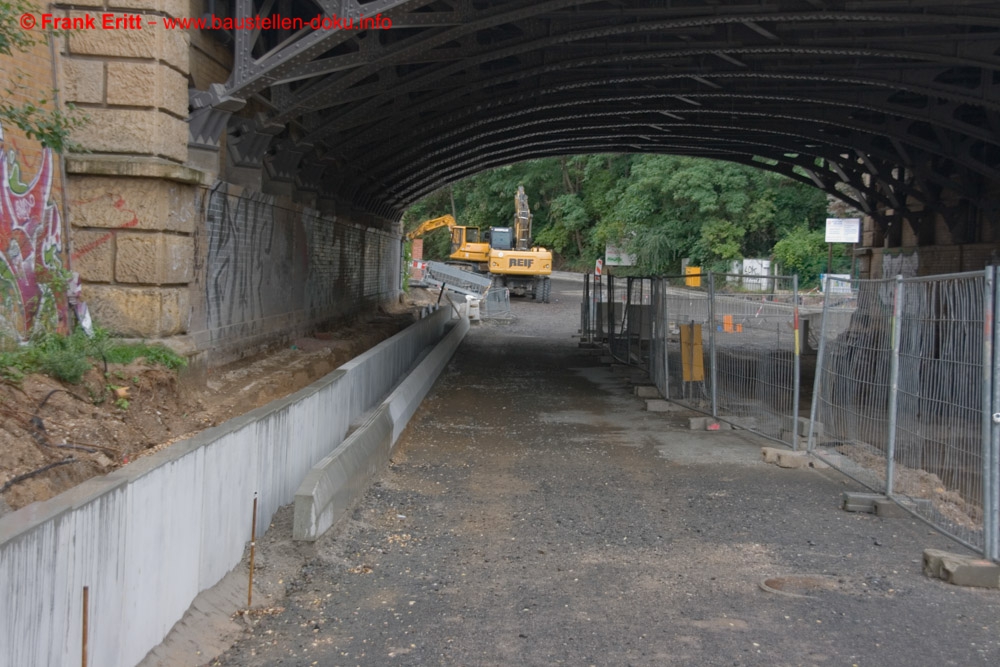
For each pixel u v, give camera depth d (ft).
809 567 19.76
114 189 28.37
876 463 27.22
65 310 27.27
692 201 193.16
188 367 29.60
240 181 40.37
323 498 20.12
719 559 20.33
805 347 59.11
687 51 48.08
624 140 89.10
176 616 14.17
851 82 52.75
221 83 36.73
